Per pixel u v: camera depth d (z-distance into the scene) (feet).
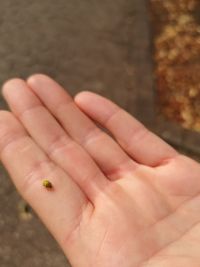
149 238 0.38
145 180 0.44
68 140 0.48
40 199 0.42
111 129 0.50
